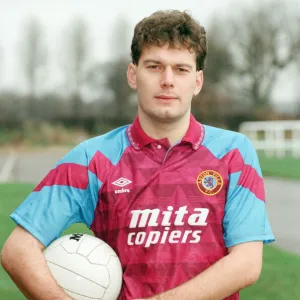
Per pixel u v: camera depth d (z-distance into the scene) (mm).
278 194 13656
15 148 41812
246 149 2898
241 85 48500
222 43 47938
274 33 48156
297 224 9891
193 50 2783
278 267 6461
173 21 2771
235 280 2684
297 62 47562
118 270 2805
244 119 42500
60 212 2822
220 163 2824
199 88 2990
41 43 57312
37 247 2801
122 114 51750
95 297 2801
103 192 2803
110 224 2797
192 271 2715
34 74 56531
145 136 2836
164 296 2643
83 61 55594
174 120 2793
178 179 2779
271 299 5465
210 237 2746
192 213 2746
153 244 2732
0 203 10727
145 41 2773
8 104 53844
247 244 2766
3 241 7449
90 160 2842
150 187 2777
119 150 2859
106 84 52844
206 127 2945
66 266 2812
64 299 2729
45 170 21656
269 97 48406
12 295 5438
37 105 54562
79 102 54656
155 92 2754
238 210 2787
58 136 44250
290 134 31328
